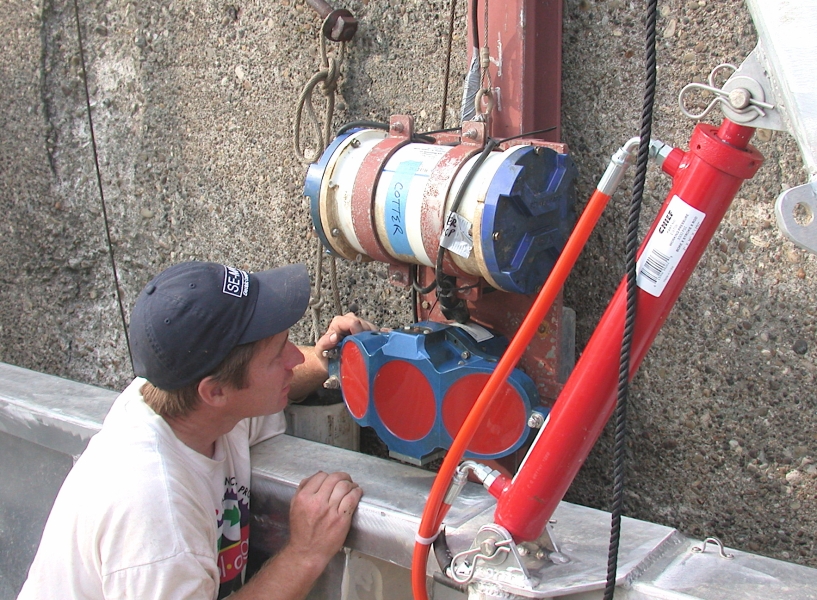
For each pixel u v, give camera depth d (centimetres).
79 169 239
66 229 248
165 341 118
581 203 147
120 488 117
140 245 232
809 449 132
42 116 242
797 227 82
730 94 86
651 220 139
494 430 123
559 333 135
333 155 137
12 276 265
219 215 211
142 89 218
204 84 204
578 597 104
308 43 181
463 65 157
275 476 140
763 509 139
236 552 140
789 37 79
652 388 146
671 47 133
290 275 129
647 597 101
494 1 132
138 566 114
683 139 134
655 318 95
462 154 121
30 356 270
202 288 120
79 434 170
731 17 126
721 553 112
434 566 119
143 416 127
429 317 151
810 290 127
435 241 122
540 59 138
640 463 150
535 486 102
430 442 128
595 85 142
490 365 121
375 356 130
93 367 255
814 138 80
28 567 193
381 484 134
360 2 171
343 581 132
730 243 133
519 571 103
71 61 231
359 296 186
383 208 129
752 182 130
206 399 123
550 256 124
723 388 138
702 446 143
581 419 99
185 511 119
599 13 139
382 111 173
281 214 197
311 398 167
